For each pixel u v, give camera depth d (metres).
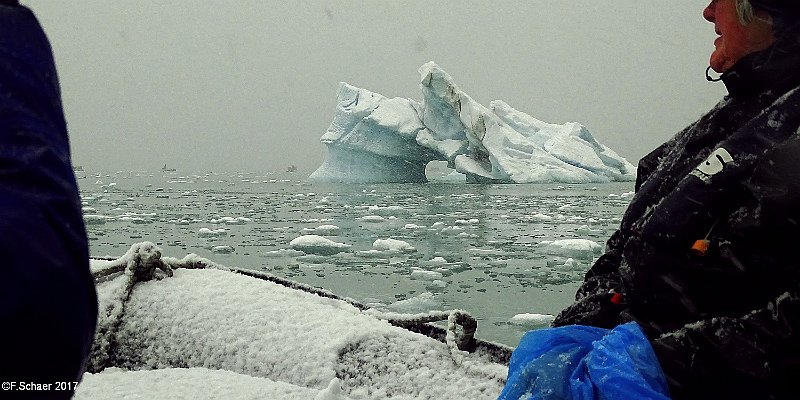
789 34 1.01
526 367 1.06
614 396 0.95
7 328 0.49
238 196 33.50
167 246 14.73
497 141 45.84
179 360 2.10
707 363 0.95
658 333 1.04
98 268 2.32
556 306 8.71
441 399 1.75
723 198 0.98
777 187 0.93
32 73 0.59
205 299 2.22
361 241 16.25
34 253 0.51
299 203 28.86
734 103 1.10
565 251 14.08
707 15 1.14
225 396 1.64
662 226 1.03
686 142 1.18
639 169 1.37
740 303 0.99
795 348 0.92
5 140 0.55
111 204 27.56
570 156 47.97
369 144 44.44
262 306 2.17
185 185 46.47
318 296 2.30
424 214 23.98
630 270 1.09
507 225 20.33
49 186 0.55
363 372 1.87
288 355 1.95
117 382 1.73
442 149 42.38
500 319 7.94
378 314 2.19
